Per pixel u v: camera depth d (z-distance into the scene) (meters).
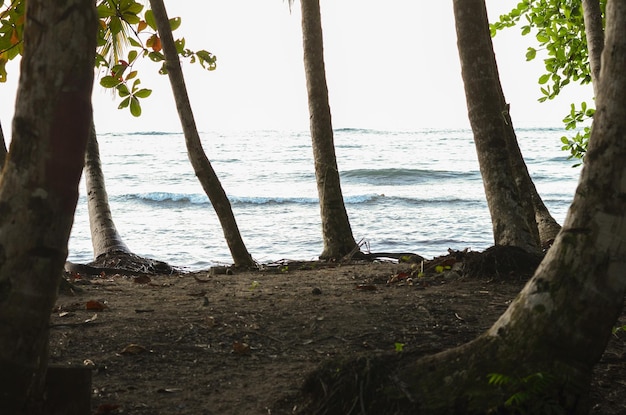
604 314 3.21
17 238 2.67
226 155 46.62
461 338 4.87
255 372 4.31
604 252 3.19
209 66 8.33
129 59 5.89
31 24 2.67
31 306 2.70
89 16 2.72
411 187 30.19
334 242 10.18
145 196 25.77
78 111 2.71
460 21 6.90
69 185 2.72
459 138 61.31
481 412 3.18
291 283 7.20
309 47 10.05
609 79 3.20
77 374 3.14
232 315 5.51
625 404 3.81
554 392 3.14
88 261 14.16
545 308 3.26
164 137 66.75
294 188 30.55
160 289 6.91
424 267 7.48
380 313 5.52
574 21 11.35
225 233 9.09
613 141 3.19
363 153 47.72
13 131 2.71
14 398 2.72
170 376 4.23
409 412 3.30
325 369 3.67
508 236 6.98
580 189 3.28
